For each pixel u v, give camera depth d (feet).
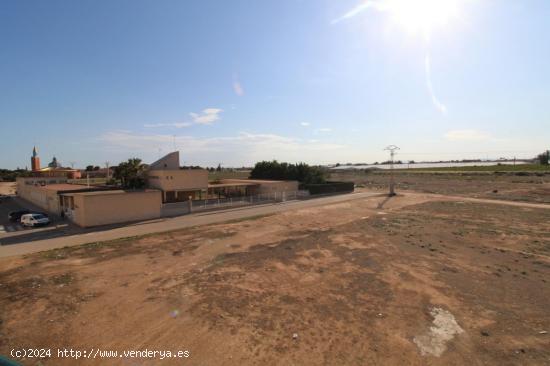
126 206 102.32
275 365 28.48
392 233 83.10
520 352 30.55
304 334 33.58
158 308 39.63
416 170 541.75
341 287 46.60
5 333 33.71
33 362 28.86
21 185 199.72
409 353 30.32
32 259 61.52
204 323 35.83
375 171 595.47
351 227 91.97
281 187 169.99
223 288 46.11
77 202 99.45
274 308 39.65
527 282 48.60
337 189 203.41
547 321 36.60
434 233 82.64
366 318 37.14
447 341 32.45
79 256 63.41
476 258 60.85
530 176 306.35
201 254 64.39
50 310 39.01
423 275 51.57
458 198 164.96
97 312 38.55
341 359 29.35
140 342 32.12
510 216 107.76
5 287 46.52
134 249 68.64
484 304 41.01
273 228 91.20
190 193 139.54
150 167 145.69
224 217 110.52
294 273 52.70
